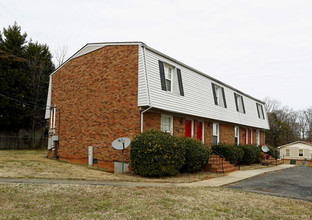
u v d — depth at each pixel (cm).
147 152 1159
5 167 1163
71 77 1805
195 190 903
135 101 1340
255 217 646
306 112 6250
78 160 1641
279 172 1656
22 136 3133
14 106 2856
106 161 1448
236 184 1103
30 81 3175
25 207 633
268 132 4959
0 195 716
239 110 2316
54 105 1958
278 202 796
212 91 1891
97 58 1599
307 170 1866
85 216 585
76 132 1691
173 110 1423
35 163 1362
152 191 850
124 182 1003
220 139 2025
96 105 1561
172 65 1523
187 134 1666
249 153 1991
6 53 2958
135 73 1359
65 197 734
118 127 1408
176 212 645
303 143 3853
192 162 1339
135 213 619
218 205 730
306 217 660
